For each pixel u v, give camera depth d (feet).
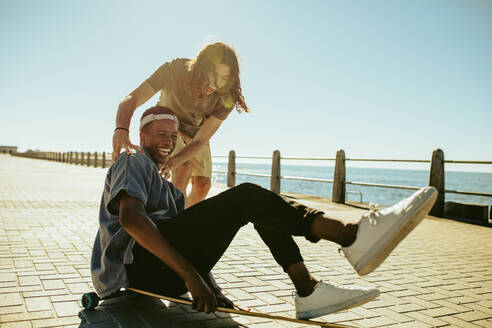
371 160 27.91
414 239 17.13
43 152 160.45
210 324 6.58
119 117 8.39
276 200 5.60
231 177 42.55
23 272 9.04
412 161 25.79
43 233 13.88
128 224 5.19
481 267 12.12
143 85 9.00
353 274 10.62
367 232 5.14
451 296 8.95
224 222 5.71
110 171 6.18
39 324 6.16
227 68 8.52
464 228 20.66
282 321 6.91
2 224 15.26
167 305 7.39
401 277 10.56
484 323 7.25
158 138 6.48
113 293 6.68
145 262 5.86
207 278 6.35
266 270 10.52
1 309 6.75
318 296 5.86
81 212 19.65
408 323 7.11
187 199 11.81
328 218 5.45
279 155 36.86
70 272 9.17
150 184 6.00
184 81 9.05
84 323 6.29
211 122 9.61
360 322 7.07
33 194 27.58
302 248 14.25
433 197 4.81
